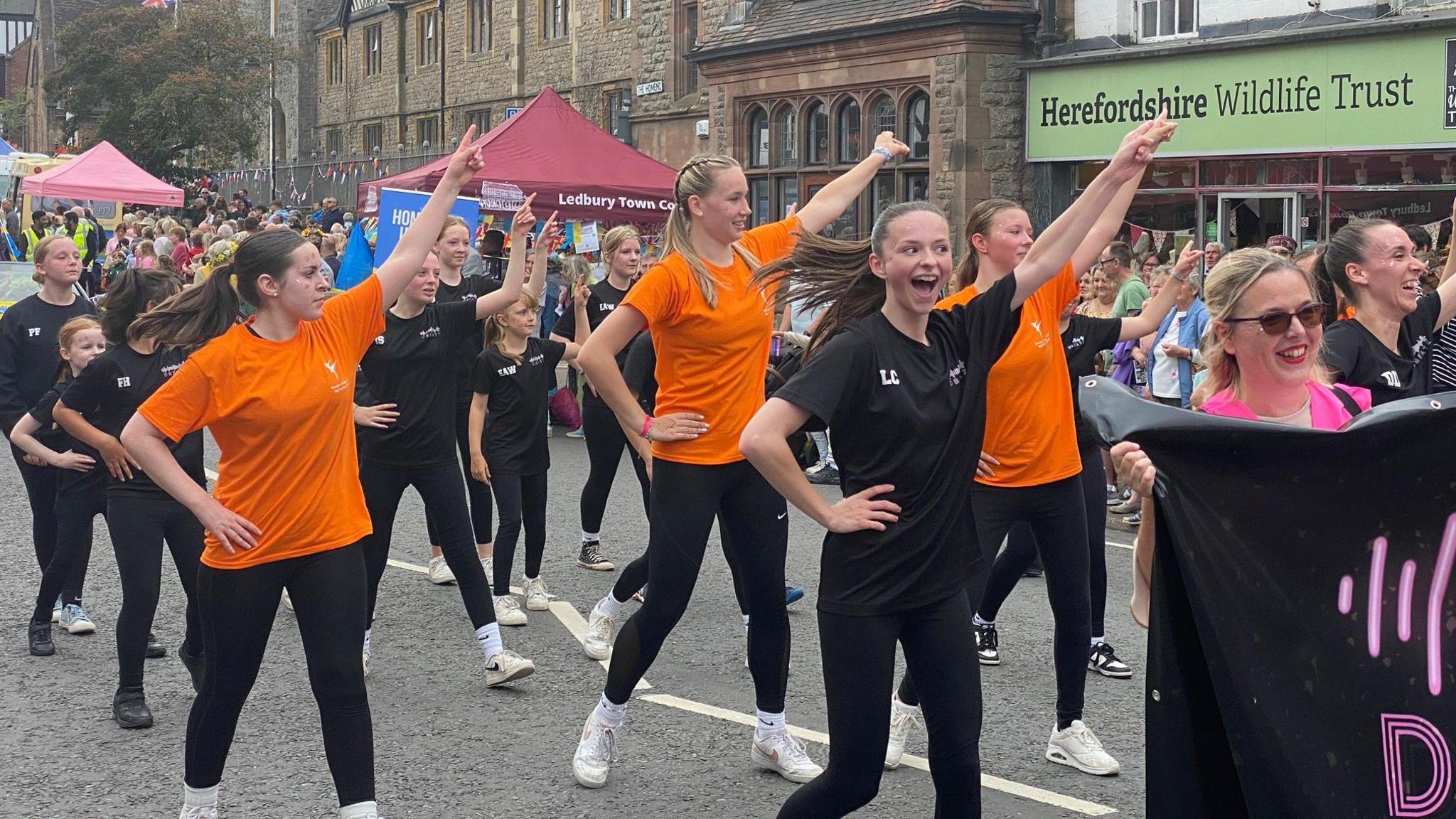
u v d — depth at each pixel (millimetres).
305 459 4363
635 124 28406
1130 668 6617
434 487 6367
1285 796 3078
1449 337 5254
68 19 83750
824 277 4109
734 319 5055
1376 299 4879
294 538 4375
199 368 4297
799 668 6715
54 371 7594
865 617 3748
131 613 5984
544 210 16453
